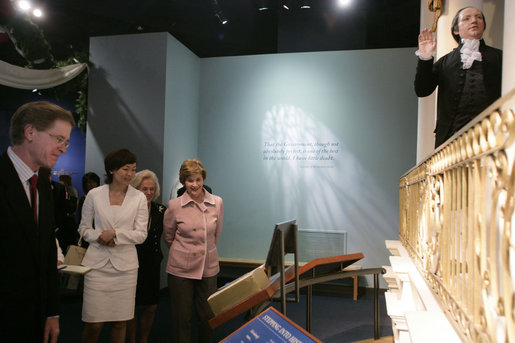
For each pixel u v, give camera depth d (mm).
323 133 6629
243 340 1438
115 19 8328
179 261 3234
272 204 6738
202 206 3326
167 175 6066
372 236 6402
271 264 2111
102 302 2854
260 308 2047
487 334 1026
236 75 6961
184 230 3270
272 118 6805
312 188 6617
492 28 3977
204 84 7066
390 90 6461
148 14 8234
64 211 4008
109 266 2895
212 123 7008
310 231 6578
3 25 5332
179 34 8719
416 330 1437
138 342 4020
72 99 8234
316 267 2621
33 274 1649
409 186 3373
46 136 1676
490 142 977
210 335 3287
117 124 6121
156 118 5996
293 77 6762
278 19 7789
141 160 6008
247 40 8797
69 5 7859
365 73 6543
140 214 3062
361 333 4496
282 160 6734
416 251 2688
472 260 1201
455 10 3924
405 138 6383
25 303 1617
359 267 6340
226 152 6930
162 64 6020
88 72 6258
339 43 7730
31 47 5559
